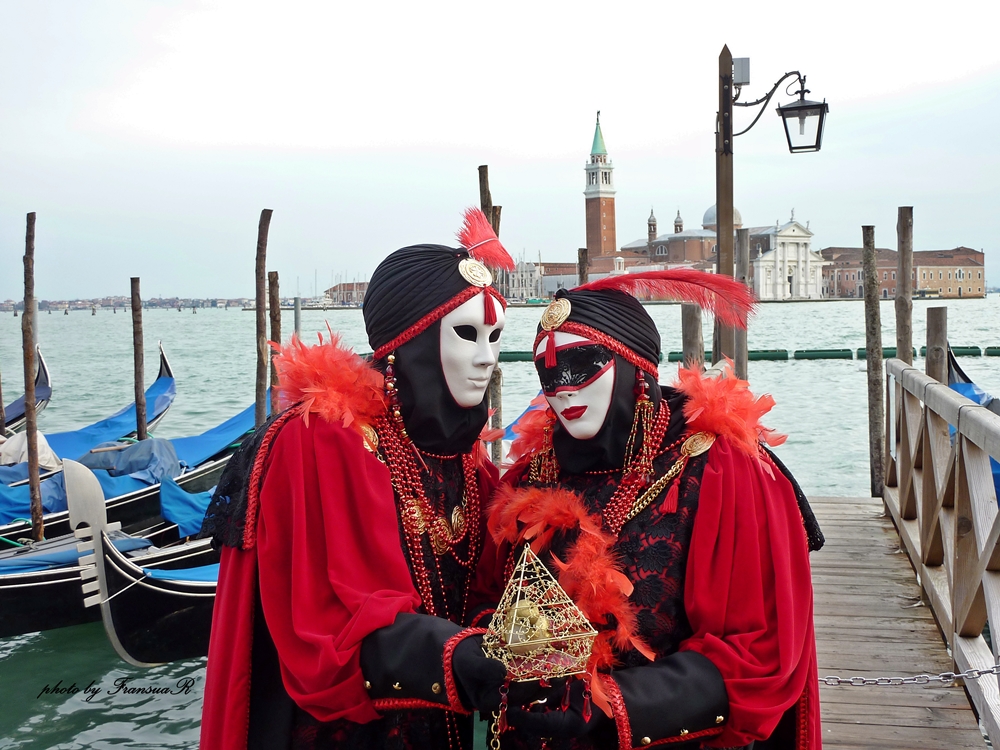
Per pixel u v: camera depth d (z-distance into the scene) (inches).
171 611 246.5
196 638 249.9
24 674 241.8
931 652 144.8
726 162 275.0
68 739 208.2
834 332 1851.6
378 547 66.4
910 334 285.6
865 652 145.4
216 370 1316.4
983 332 1680.6
